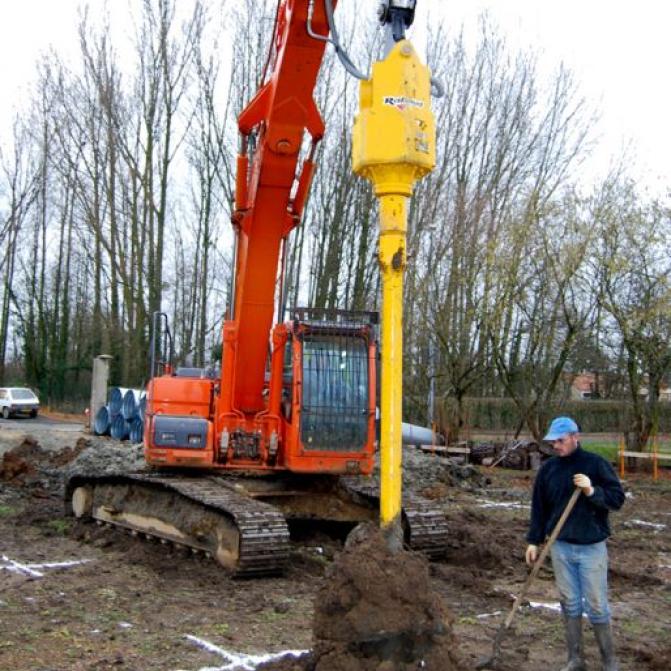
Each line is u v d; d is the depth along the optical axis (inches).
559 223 909.8
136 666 227.8
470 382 973.2
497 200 1087.0
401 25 199.6
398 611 187.8
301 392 378.9
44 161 1784.0
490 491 684.7
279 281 396.2
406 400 1115.3
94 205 1409.9
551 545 221.8
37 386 1914.4
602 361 959.6
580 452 225.3
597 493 216.8
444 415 967.0
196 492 357.7
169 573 341.7
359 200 1161.4
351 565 191.3
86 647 243.4
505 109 1151.0
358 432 383.9
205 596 306.0
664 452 920.3
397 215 190.9
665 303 830.5
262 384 387.9
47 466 706.2
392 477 190.5
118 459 596.4
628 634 273.3
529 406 944.3
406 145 187.3
